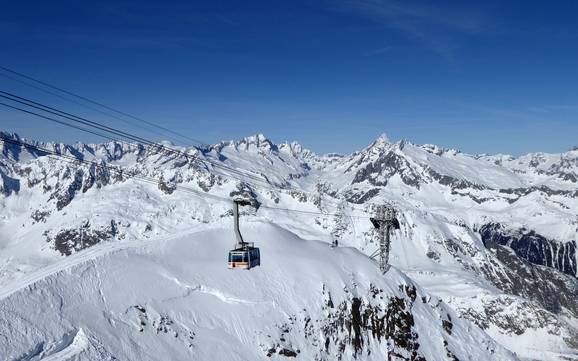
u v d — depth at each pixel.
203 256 103.62
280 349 89.50
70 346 65.44
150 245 97.25
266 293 99.00
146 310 79.88
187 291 90.12
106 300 77.25
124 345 70.19
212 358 78.94
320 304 103.75
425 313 127.50
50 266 83.56
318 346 96.62
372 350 107.31
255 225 122.06
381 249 129.62
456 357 120.19
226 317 89.31
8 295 66.62
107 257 86.25
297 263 111.56
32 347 61.56
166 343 76.31
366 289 117.62
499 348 136.50
